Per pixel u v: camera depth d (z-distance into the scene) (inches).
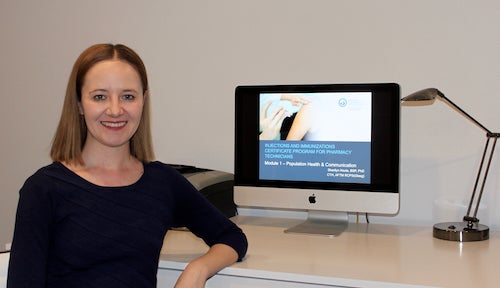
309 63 81.9
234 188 76.0
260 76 84.9
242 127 75.3
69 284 47.7
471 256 60.1
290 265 56.4
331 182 71.4
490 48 73.6
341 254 61.2
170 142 91.0
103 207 49.3
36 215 46.4
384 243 66.6
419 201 78.6
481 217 76.0
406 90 77.4
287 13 82.7
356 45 79.3
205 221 58.6
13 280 44.8
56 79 97.6
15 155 100.8
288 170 73.4
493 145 70.2
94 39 94.8
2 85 100.9
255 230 74.4
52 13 97.2
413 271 53.9
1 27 100.7
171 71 90.2
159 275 60.4
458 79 75.2
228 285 57.2
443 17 75.1
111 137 50.5
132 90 50.9
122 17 92.8
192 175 77.7
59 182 48.5
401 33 77.0
